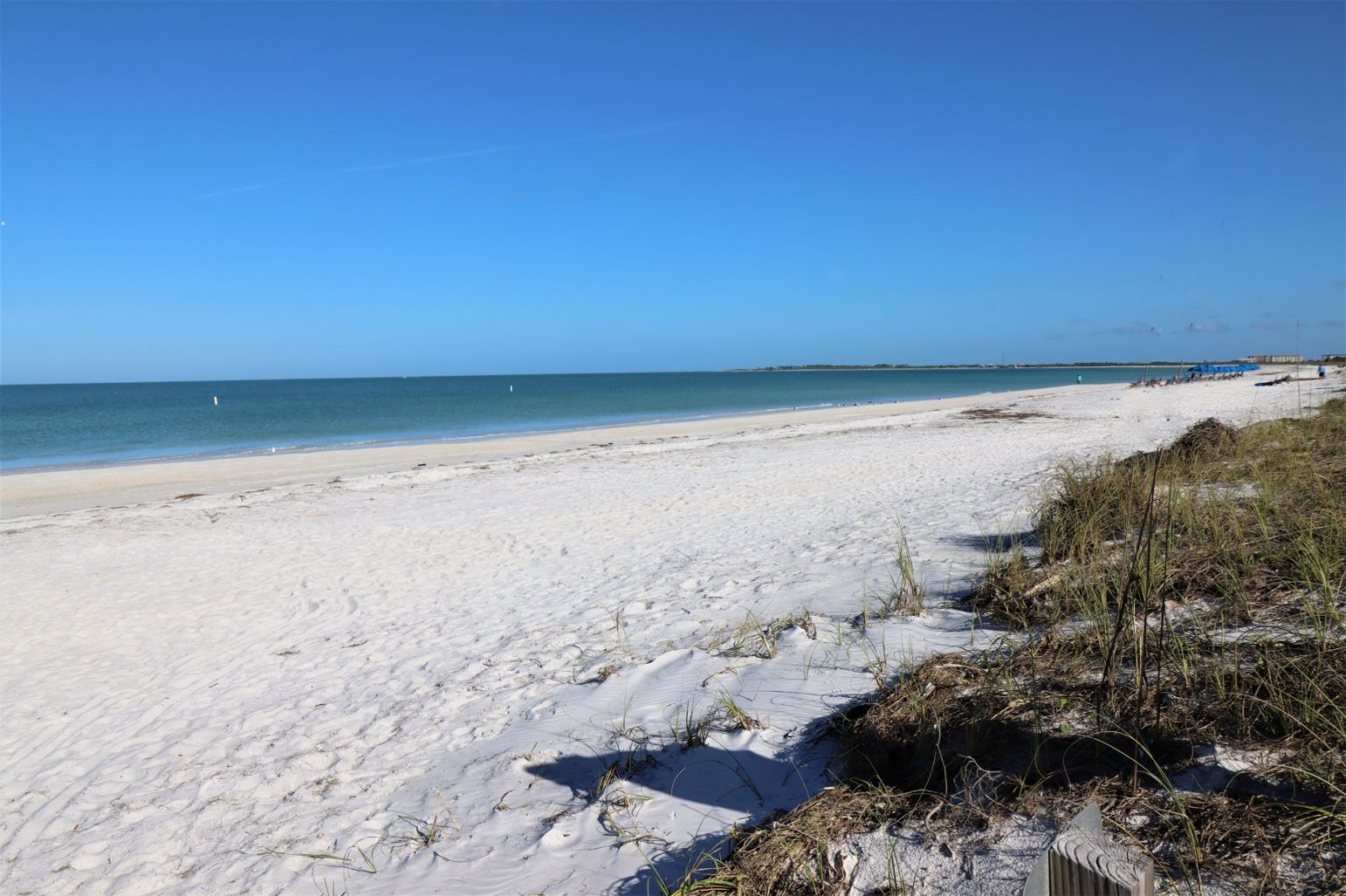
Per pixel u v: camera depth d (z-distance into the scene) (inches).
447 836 137.5
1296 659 121.4
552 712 185.8
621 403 2447.1
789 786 130.6
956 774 115.7
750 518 418.6
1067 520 267.0
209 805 162.7
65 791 176.1
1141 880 53.7
